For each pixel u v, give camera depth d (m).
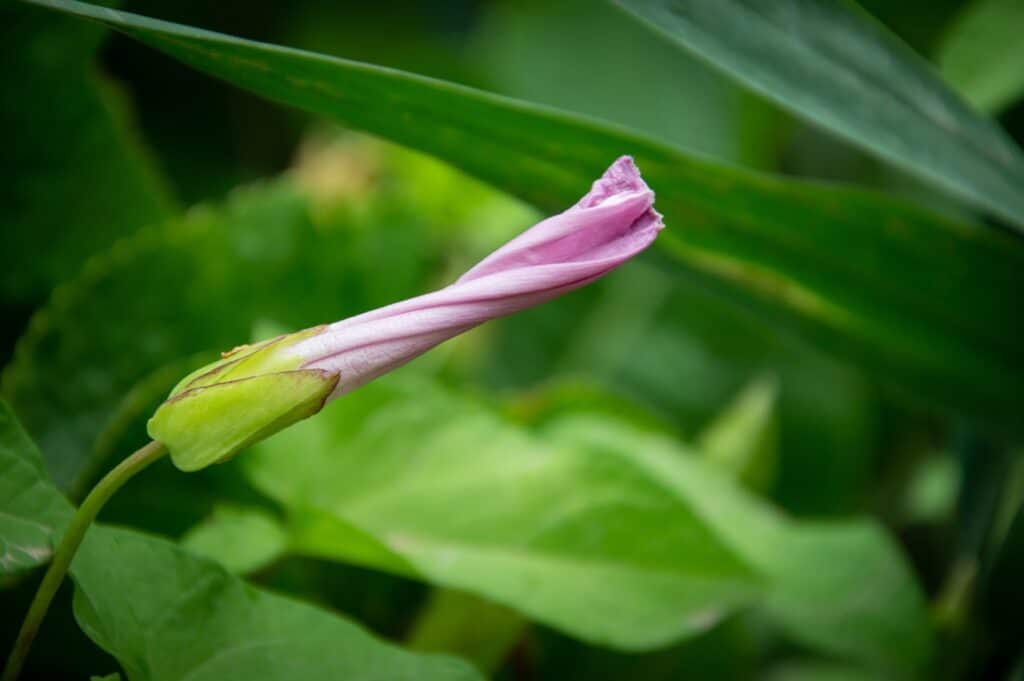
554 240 0.30
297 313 0.43
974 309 0.38
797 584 0.40
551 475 0.38
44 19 0.39
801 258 0.38
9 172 0.40
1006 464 0.42
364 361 0.30
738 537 0.40
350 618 0.40
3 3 0.39
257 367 0.30
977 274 0.37
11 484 0.30
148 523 0.38
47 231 0.40
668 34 0.33
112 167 0.41
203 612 0.31
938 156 0.36
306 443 0.38
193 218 0.41
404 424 0.38
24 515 0.30
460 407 0.39
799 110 0.35
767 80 0.35
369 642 0.32
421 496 0.38
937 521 0.53
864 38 0.36
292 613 0.32
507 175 0.35
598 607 0.36
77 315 0.39
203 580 0.31
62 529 0.30
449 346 0.48
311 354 0.30
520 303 0.30
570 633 0.36
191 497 0.38
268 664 0.31
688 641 0.41
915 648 0.40
